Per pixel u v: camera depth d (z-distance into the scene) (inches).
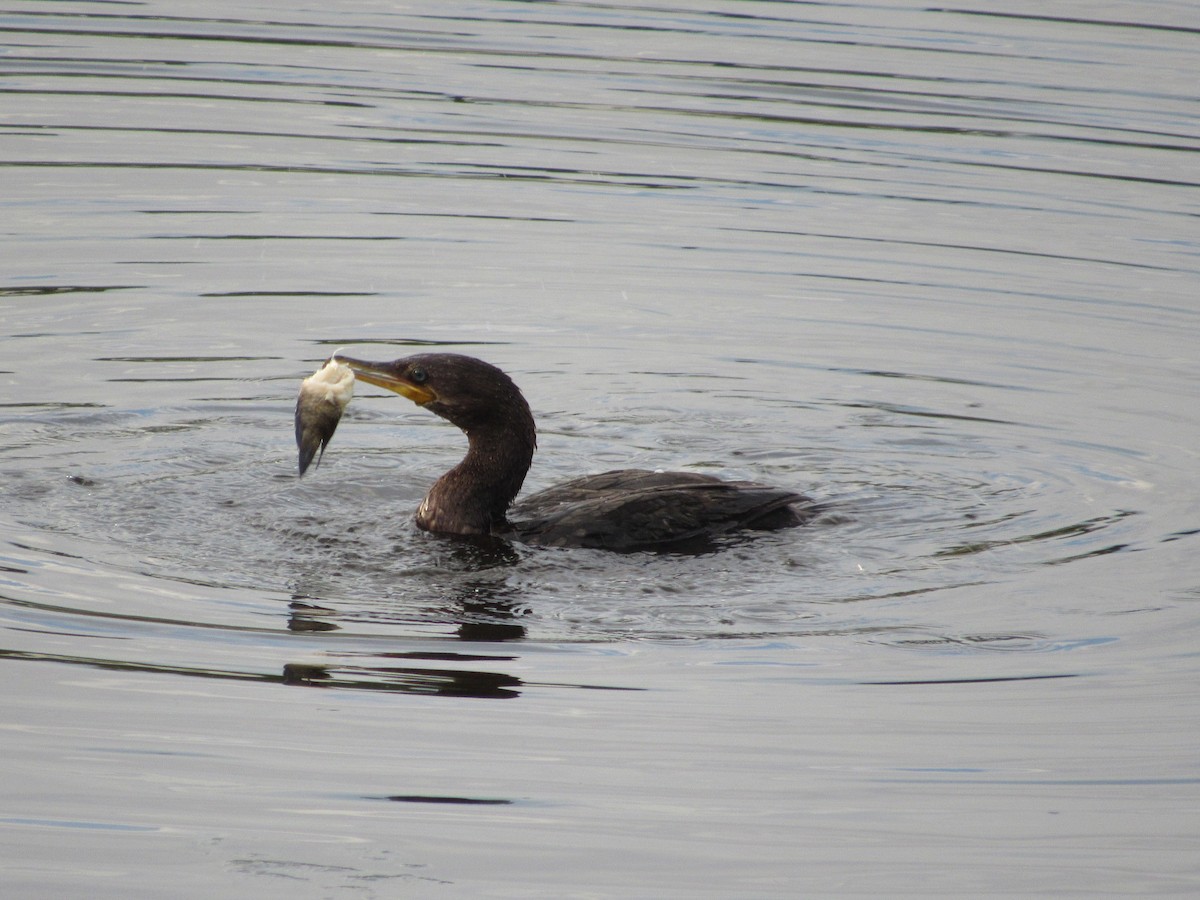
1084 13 1228.5
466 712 354.9
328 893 288.2
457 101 983.0
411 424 585.0
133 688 358.3
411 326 664.4
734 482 479.2
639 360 639.8
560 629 400.5
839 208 824.3
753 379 622.8
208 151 878.4
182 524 462.9
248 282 705.6
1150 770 336.2
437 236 772.6
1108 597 424.5
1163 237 789.9
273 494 495.2
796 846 307.6
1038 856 305.9
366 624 398.6
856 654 389.7
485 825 311.1
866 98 1000.9
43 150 863.1
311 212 796.0
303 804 315.9
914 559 450.6
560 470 530.9
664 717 355.6
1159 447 553.6
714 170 878.4
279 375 611.5
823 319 687.1
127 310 665.6
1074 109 983.0
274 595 414.6
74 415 556.1
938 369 633.6
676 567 442.6
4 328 634.8
